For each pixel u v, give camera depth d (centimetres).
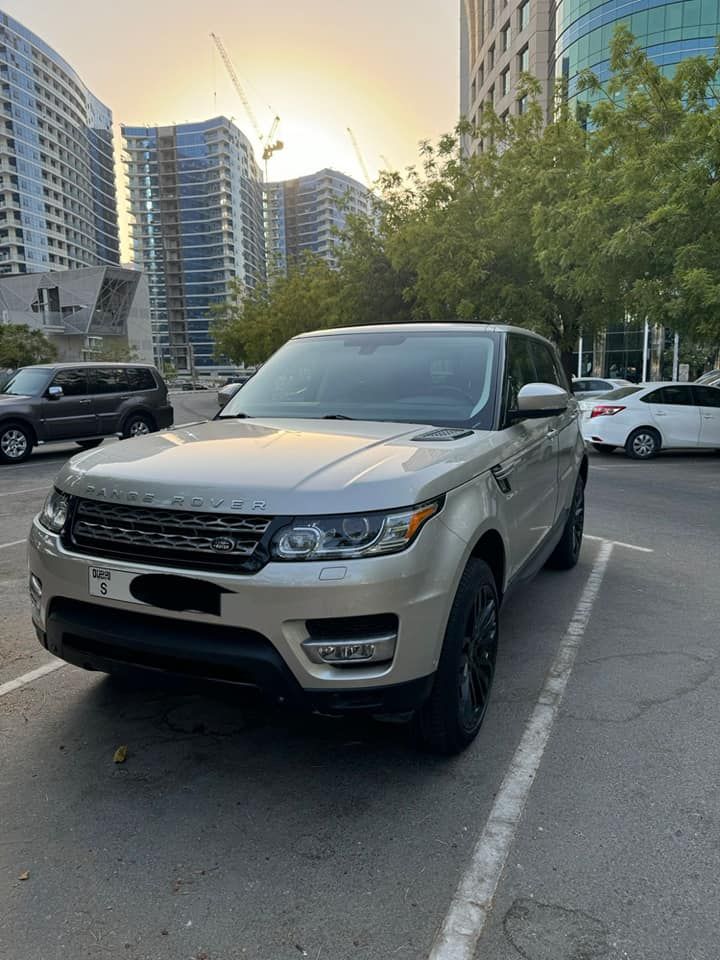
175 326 17538
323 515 247
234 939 209
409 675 259
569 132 1720
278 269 4869
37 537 296
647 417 1366
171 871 238
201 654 252
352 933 212
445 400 381
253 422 372
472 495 299
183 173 17062
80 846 250
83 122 16212
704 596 530
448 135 2073
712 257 1094
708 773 295
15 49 13488
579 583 562
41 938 210
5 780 291
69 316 9706
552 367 543
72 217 15462
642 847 249
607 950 205
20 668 402
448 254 1831
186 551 256
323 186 16325
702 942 208
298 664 248
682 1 3766
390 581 248
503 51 5278
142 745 319
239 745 319
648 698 363
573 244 1283
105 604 270
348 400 395
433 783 288
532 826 261
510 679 386
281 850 248
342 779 292
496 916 218
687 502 914
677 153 1143
